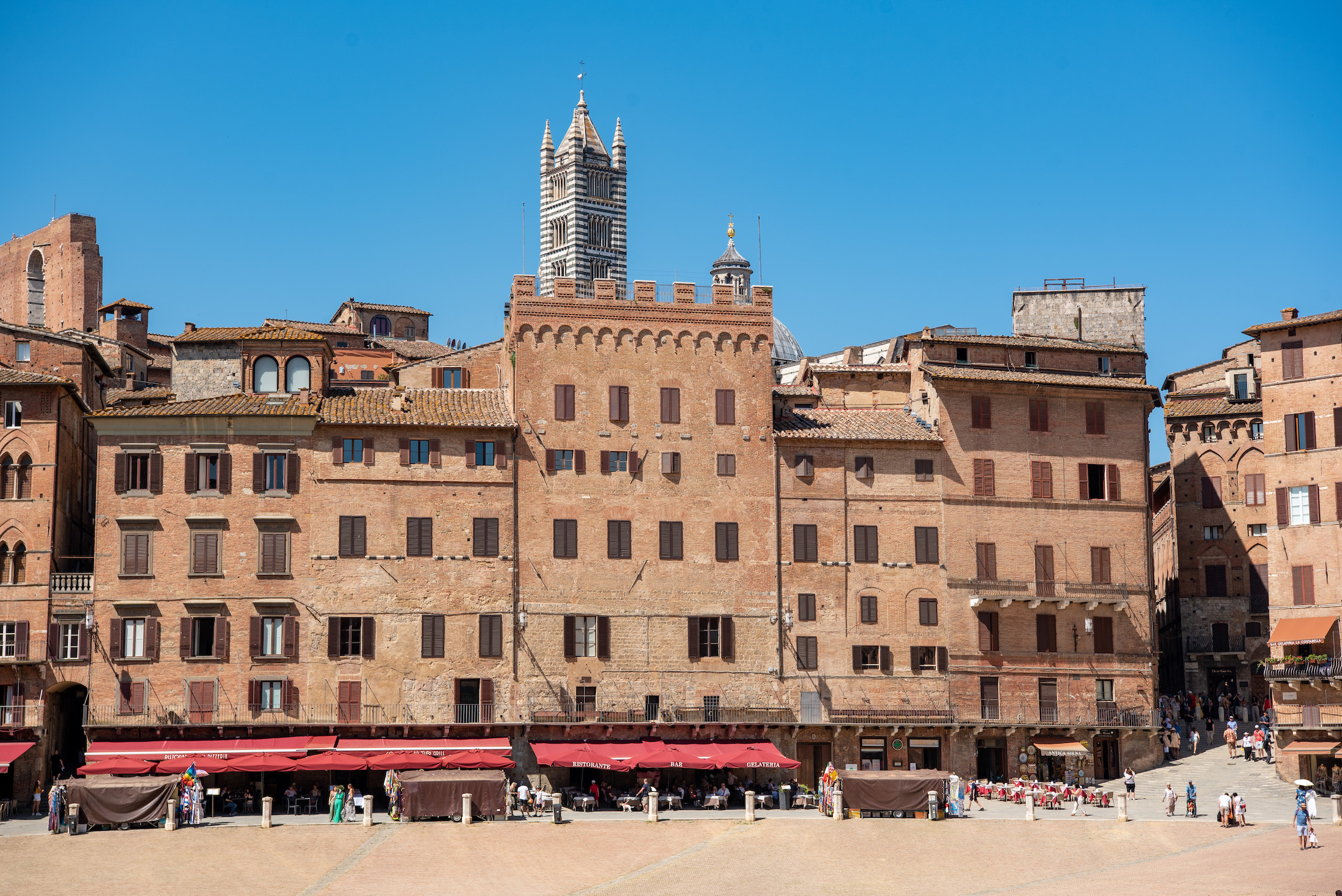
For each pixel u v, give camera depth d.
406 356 148.38
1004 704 104.12
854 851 80.62
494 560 100.00
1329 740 98.19
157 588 96.56
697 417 104.44
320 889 72.88
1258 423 119.56
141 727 94.31
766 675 102.00
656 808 87.69
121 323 142.75
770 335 106.25
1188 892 70.50
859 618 103.75
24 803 93.25
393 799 88.62
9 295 170.12
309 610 97.44
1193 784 90.56
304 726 94.94
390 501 99.38
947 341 111.19
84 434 105.19
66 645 95.81
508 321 106.62
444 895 72.19
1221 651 118.38
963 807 92.69
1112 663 106.31
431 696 97.94
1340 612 100.06
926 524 105.50
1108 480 108.50
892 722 101.44
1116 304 120.94
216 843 80.94
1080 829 86.00
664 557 102.31
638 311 104.88
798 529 104.19
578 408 103.12
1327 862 74.38
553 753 94.56
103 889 72.12
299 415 98.19
